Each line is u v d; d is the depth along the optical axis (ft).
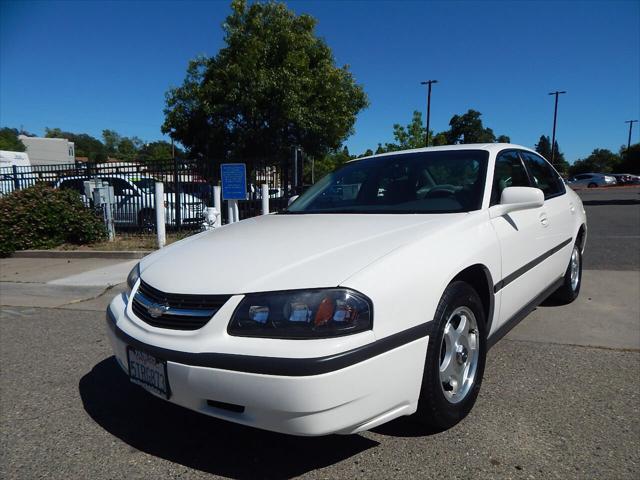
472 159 11.07
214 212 31.04
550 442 7.89
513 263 10.09
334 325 6.37
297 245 7.99
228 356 6.46
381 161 12.50
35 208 31.07
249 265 7.41
